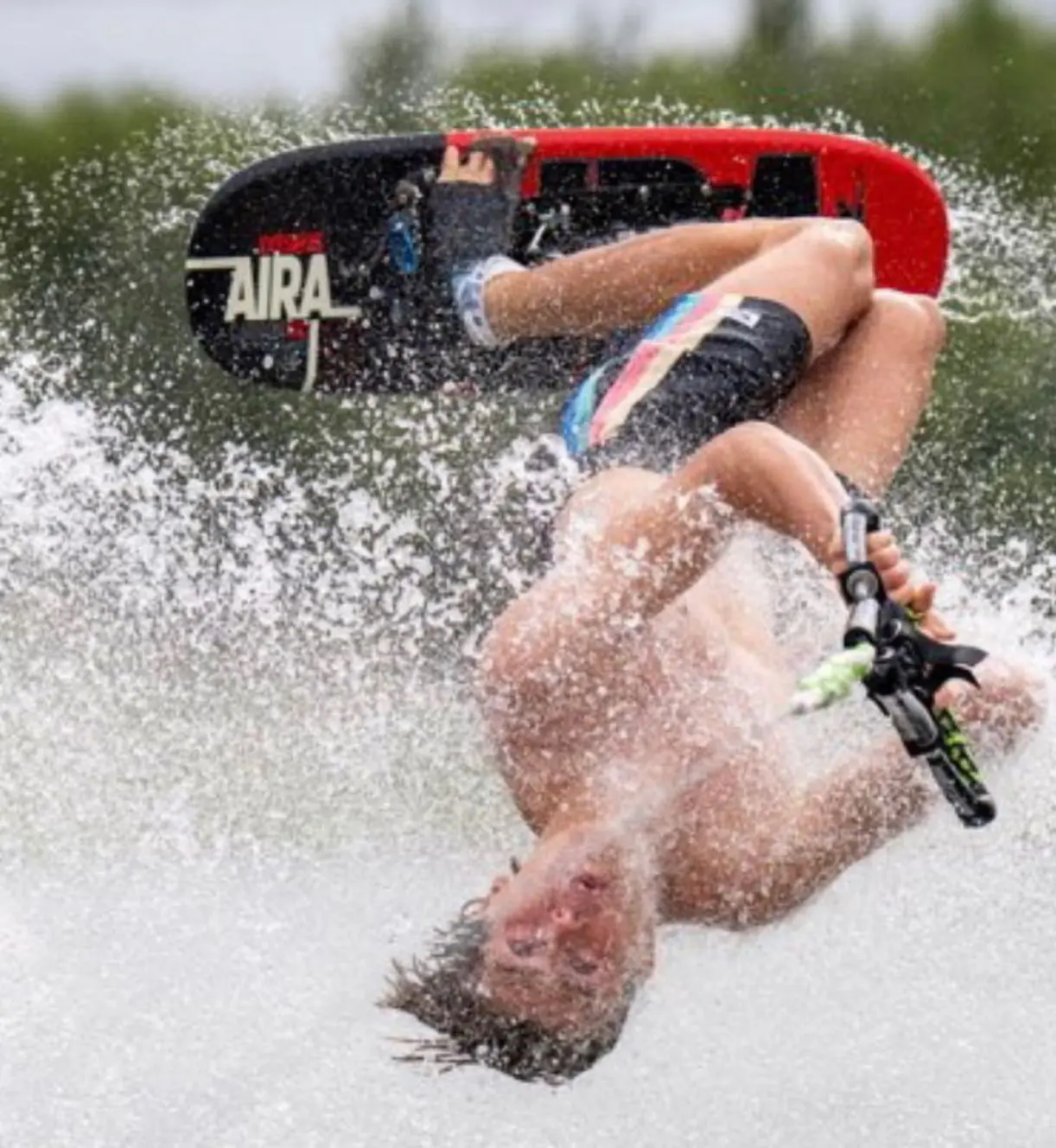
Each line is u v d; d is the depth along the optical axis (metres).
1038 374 37.47
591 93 41.50
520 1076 20.17
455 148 24.64
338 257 24.78
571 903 19.62
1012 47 43.75
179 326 38.69
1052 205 42.41
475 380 24.62
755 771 20.05
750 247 22.53
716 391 21.30
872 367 22.05
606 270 23.17
